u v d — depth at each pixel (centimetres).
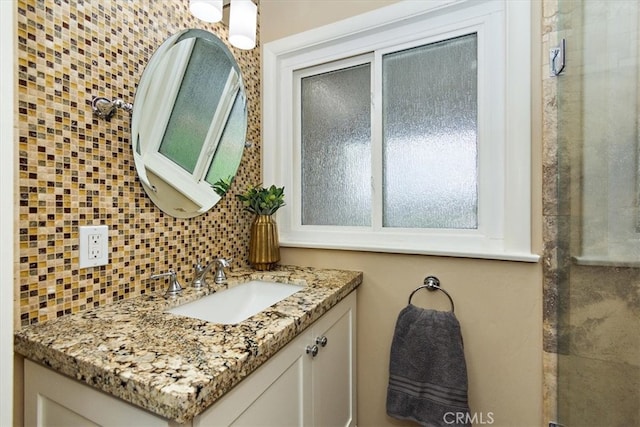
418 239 125
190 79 114
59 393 62
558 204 98
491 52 112
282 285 120
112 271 89
